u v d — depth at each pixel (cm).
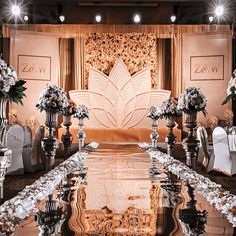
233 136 819
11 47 1277
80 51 1352
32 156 834
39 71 1295
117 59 1343
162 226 182
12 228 180
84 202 240
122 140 1311
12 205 225
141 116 1335
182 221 192
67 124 761
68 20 1377
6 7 1338
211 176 838
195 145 568
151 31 1340
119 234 168
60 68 1355
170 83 1354
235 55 1317
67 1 1360
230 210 213
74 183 322
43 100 577
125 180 341
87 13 1382
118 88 1337
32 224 187
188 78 1314
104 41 1348
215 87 1290
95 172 403
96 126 1333
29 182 715
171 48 1347
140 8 1373
